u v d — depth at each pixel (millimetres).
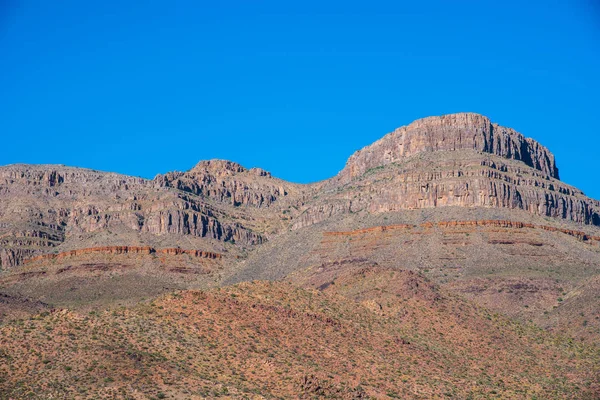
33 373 138750
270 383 151625
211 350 159250
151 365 146625
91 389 135375
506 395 171875
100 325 158125
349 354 175625
